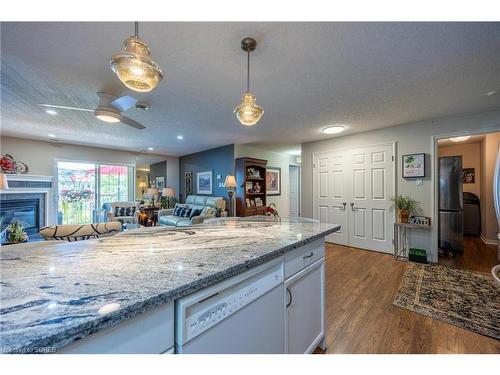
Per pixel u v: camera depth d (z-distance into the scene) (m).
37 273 0.82
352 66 1.95
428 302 2.22
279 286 1.20
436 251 3.41
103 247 1.18
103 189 6.17
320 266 1.62
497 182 1.32
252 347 1.02
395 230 3.64
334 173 4.64
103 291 0.68
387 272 3.04
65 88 2.37
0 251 1.11
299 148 6.10
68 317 0.54
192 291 0.75
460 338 1.70
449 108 2.95
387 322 1.92
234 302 0.93
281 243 1.25
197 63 1.90
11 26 1.42
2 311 0.57
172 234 1.50
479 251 3.93
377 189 4.03
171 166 7.39
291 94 2.51
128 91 2.44
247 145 5.70
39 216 5.02
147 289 0.69
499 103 2.78
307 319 1.46
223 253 1.07
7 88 2.35
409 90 2.42
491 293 2.39
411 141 3.63
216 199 5.48
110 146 5.82
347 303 2.23
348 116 3.29
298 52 1.74
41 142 5.12
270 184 6.44
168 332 0.71
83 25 1.42
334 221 4.64
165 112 3.14
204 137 4.73
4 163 3.60
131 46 1.16
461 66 1.94
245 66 1.95
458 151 5.22
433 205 3.44
